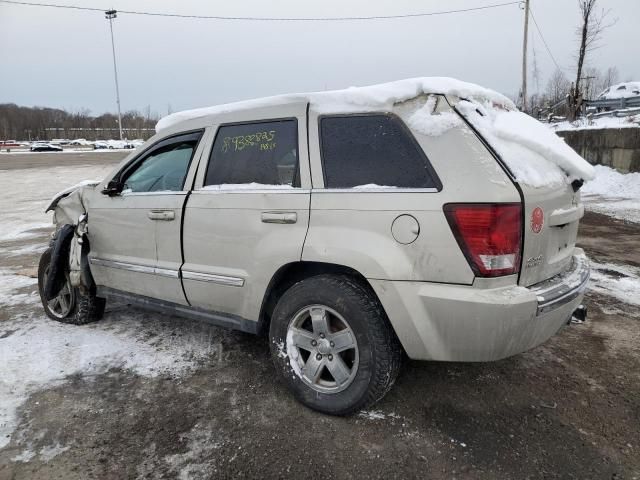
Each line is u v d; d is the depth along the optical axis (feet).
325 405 9.24
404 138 8.61
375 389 8.77
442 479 7.64
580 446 8.38
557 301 8.32
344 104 9.38
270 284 9.81
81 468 8.00
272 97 10.41
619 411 9.39
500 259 7.79
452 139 8.22
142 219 11.89
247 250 10.05
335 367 9.12
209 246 10.67
